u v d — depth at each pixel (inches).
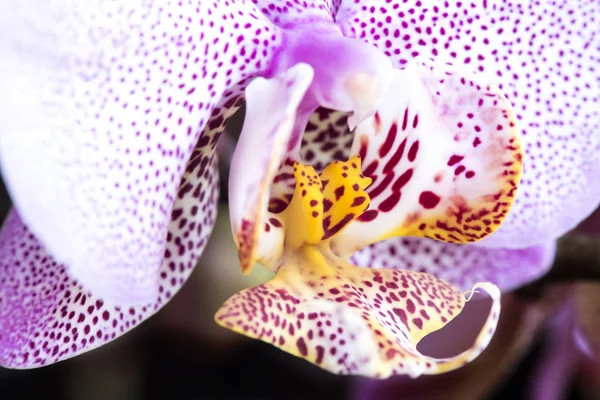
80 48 7.2
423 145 7.9
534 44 8.2
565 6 8.2
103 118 7.3
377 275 7.8
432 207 7.9
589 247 9.1
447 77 7.8
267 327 7.4
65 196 7.2
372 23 8.0
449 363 7.4
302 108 7.8
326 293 7.6
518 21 8.1
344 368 7.4
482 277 8.6
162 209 7.5
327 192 7.9
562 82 8.3
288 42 7.7
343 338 7.5
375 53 7.6
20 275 7.6
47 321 7.6
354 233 7.9
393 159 7.9
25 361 7.6
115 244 7.3
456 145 7.8
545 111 8.3
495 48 8.1
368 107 7.6
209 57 7.5
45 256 7.6
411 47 8.0
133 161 7.4
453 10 8.0
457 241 7.9
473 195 7.8
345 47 7.7
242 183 7.5
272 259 7.7
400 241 8.4
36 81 7.1
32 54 7.0
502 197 7.8
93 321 7.7
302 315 7.5
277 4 7.8
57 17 7.1
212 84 7.6
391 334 7.5
